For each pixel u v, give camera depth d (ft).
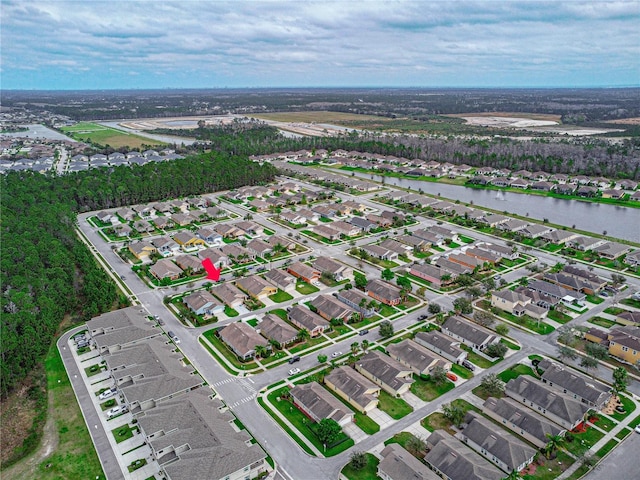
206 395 249.96
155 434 221.05
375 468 208.74
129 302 358.43
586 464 207.21
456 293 383.04
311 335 316.60
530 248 479.41
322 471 206.80
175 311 351.25
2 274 364.17
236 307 358.02
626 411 245.45
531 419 229.66
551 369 270.87
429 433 230.07
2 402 254.47
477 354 299.17
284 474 205.26
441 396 258.57
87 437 227.40
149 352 282.36
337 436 221.25
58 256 392.27
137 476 204.03
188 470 195.11
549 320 339.36
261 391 261.03
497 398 254.88
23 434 231.09
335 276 404.16
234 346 298.35
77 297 367.86
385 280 400.26
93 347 303.89
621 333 300.81
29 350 279.49
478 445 218.59
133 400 244.42
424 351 287.69
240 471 199.31
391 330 312.29
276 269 412.16
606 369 283.38
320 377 270.67
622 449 218.79
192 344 307.78
